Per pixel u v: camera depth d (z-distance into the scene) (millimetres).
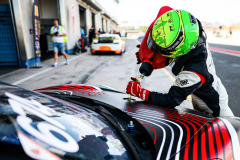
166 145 866
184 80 1128
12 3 5270
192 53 1120
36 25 6047
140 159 792
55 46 6082
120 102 1398
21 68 5773
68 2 9719
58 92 1609
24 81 4191
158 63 1327
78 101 1466
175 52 1103
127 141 867
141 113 1190
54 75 4812
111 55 9297
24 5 5613
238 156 850
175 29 1054
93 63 6766
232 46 13250
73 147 681
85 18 14688
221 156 810
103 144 786
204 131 936
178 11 1111
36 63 5992
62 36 6109
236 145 873
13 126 625
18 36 5547
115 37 9273
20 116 692
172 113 1195
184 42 1057
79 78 4480
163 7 1402
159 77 4535
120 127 948
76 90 1670
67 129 765
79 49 9859
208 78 1147
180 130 977
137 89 1373
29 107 794
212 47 12531
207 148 831
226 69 5367
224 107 1343
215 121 1041
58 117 824
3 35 5766
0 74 4914
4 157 539
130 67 5879
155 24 1153
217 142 864
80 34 12469
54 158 594
